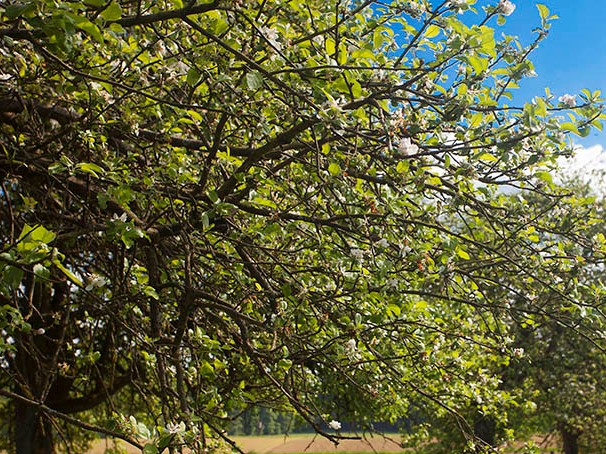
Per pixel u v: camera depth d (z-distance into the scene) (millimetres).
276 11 3281
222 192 3797
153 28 3469
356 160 3879
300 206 4520
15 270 2150
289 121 4129
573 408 16594
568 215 4953
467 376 6906
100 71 3615
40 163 4402
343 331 3953
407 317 5016
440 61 3418
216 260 4414
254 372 5547
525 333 15531
